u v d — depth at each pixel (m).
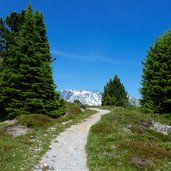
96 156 24.20
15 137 31.91
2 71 49.97
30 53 46.69
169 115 51.16
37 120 39.28
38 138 30.69
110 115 45.22
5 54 53.03
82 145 28.89
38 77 45.47
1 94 46.72
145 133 38.28
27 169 20.03
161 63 53.78
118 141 28.78
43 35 49.41
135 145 26.55
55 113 45.66
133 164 22.30
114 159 23.38
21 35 47.69
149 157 23.94
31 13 48.75
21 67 45.62
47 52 48.84
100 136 32.44
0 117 48.59
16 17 55.31
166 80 51.91
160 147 28.11
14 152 23.80
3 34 54.50
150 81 54.94
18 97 45.88
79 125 39.88
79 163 22.75
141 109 54.12
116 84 102.31
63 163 22.50
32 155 23.64
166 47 54.25
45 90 45.97
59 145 28.30
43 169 20.53
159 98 52.97
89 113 53.41
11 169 19.47
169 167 22.31
